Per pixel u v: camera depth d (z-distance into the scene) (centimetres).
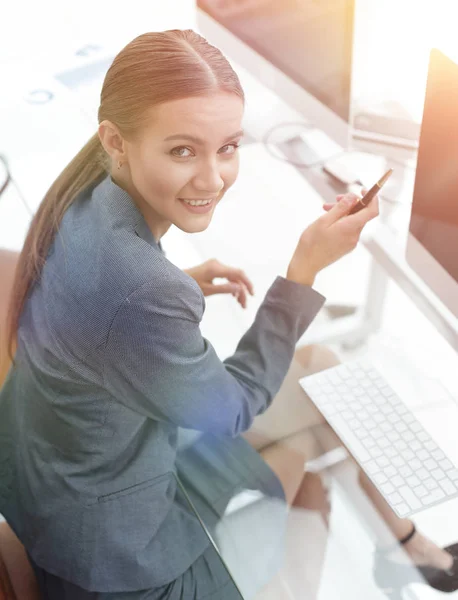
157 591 109
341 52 142
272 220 146
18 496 113
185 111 84
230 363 114
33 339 98
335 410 116
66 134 163
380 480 108
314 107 159
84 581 107
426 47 140
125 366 92
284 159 158
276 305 116
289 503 107
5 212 150
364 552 101
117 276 88
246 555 102
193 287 92
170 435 110
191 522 112
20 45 189
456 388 118
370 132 154
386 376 120
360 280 135
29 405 104
